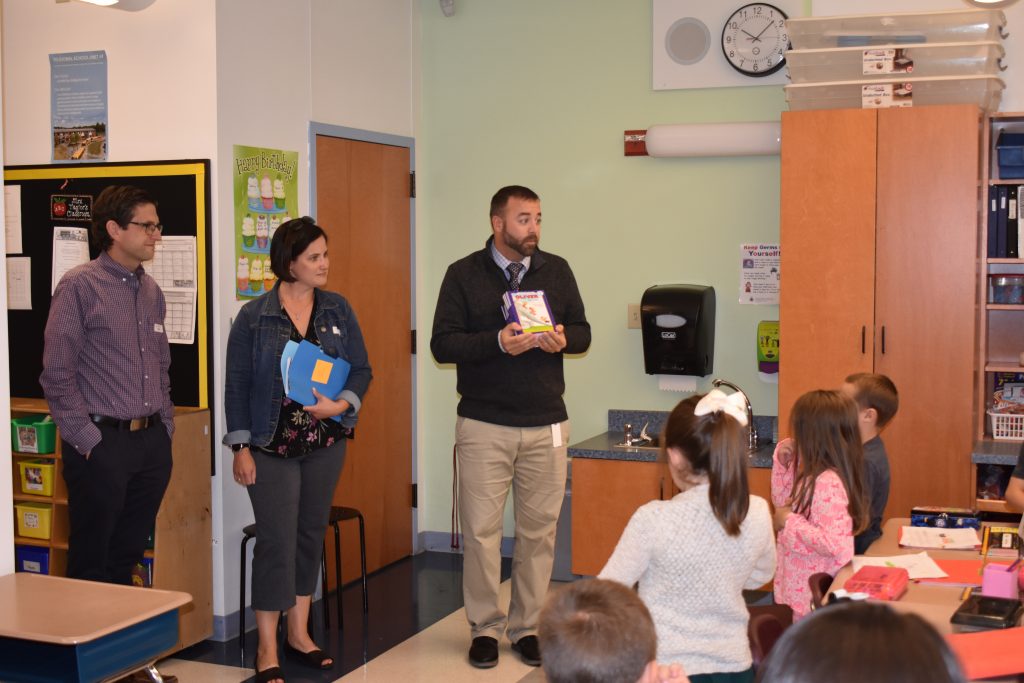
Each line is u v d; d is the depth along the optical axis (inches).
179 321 172.4
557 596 66.1
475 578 160.1
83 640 89.0
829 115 177.5
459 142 224.2
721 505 86.8
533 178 218.7
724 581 88.7
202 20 168.7
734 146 196.4
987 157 178.5
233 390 148.3
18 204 182.5
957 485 173.9
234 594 173.8
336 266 198.4
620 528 189.2
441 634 174.7
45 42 180.1
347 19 200.5
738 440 87.5
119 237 143.7
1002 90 181.2
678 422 90.0
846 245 177.6
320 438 151.9
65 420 140.2
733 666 89.0
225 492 171.5
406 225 221.5
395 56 216.4
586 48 212.7
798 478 113.7
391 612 187.2
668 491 185.6
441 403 228.4
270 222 180.7
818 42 180.2
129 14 173.8
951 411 173.8
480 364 156.4
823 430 112.1
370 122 208.5
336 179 197.8
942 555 115.0
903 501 177.0
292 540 151.1
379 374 213.3
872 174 175.9
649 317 198.5
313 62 191.3
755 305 203.2
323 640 171.9
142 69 173.5
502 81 219.8
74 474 143.2
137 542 151.1
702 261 206.4
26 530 165.8
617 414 213.8
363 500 209.6
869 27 177.5
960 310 172.9
